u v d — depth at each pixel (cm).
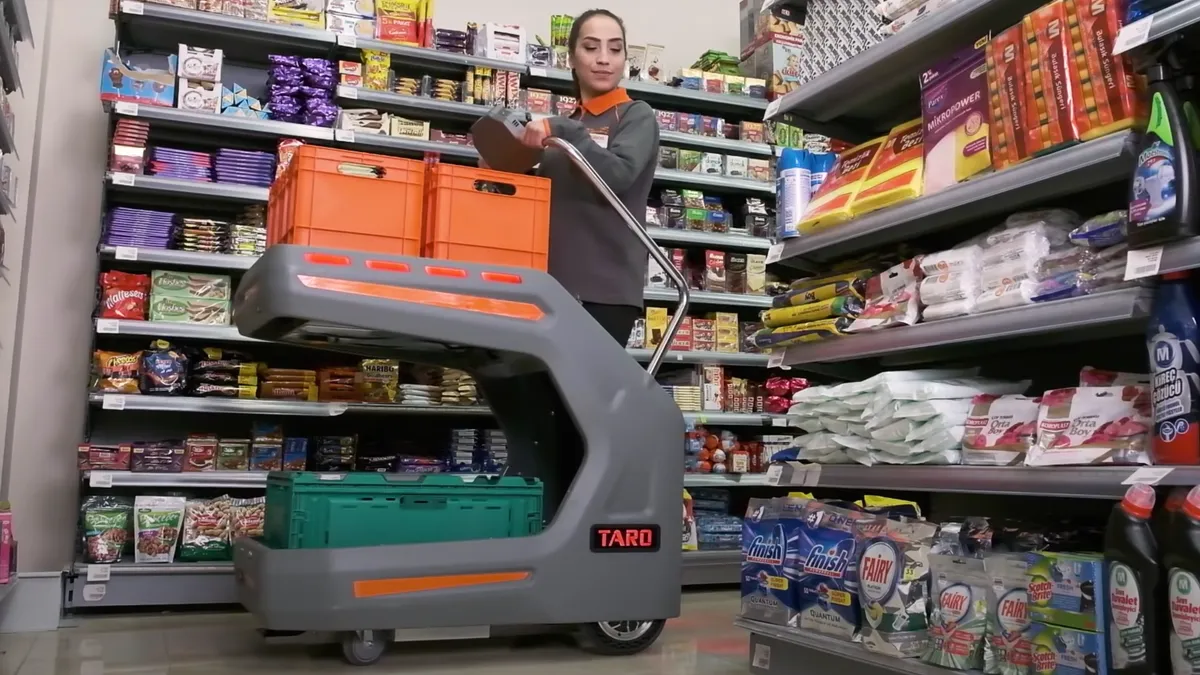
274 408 380
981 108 212
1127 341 231
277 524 269
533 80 460
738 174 491
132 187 379
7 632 316
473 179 270
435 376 427
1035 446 193
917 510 230
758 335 281
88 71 420
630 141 301
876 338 233
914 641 202
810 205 263
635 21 537
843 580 221
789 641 234
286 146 398
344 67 417
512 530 279
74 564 354
